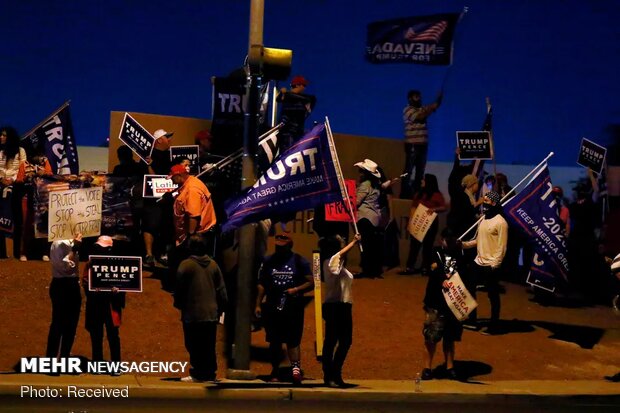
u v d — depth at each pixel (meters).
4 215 21.08
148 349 17.56
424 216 23.80
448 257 17.20
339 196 16.30
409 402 15.47
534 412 14.88
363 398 15.48
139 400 14.42
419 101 26.52
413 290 22.45
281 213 16.14
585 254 25.05
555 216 20.28
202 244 15.55
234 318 17.98
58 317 15.70
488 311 21.89
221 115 21.50
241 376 16.36
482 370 18.09
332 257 15.79
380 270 23.56
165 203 20.19
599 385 17.47
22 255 20.97
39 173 20.02
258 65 16.33
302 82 22.42
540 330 20.69
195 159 20.94
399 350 18.70
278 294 16.00
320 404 14.86
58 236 15.71
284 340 16.06
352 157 25.70
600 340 20.47
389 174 26.42
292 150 16.33
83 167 28.14
